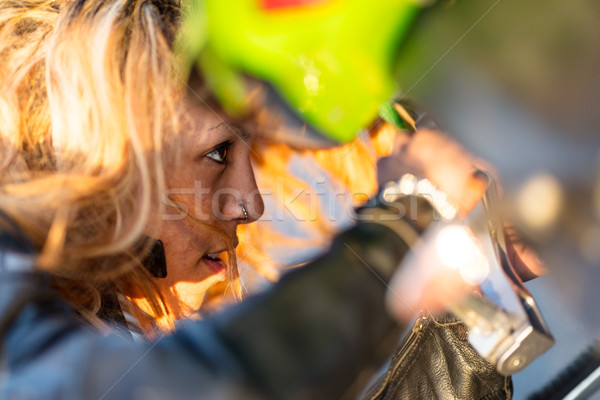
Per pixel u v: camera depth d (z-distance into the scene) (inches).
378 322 21.6
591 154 16.3
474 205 22.9
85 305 34.3
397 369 41.1
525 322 22.2
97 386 20.9
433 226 23.0
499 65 16.5
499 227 22.7
